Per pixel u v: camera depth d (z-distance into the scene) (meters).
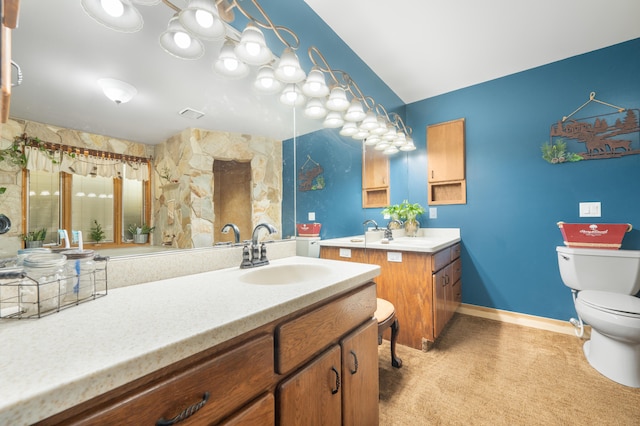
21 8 0.74
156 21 1.02
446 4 1.70
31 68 0.75
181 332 0.52
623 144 2.05
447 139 2.80
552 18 1.81
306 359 0.77
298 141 1.74
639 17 1.80
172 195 1.08
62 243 0.80
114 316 0.61
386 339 2.08
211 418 0.54
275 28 1.31
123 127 0.94
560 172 2.28
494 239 2.56
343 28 1.91
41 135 0.76
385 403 1.39
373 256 2.10
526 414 1.30
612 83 2.09
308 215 1.85
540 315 2.34
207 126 1.21
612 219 2.08
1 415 0.31
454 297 2.44
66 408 0.37
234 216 1.33
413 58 2.25
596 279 1.97
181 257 1.05
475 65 2.35
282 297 0.74
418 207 2.80
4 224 0.69
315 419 0.79
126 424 0.42
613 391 1.45
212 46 1.21
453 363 1.75
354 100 1.92
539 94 2.37
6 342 0.48
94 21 0.88
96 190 0.87
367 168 2.52
